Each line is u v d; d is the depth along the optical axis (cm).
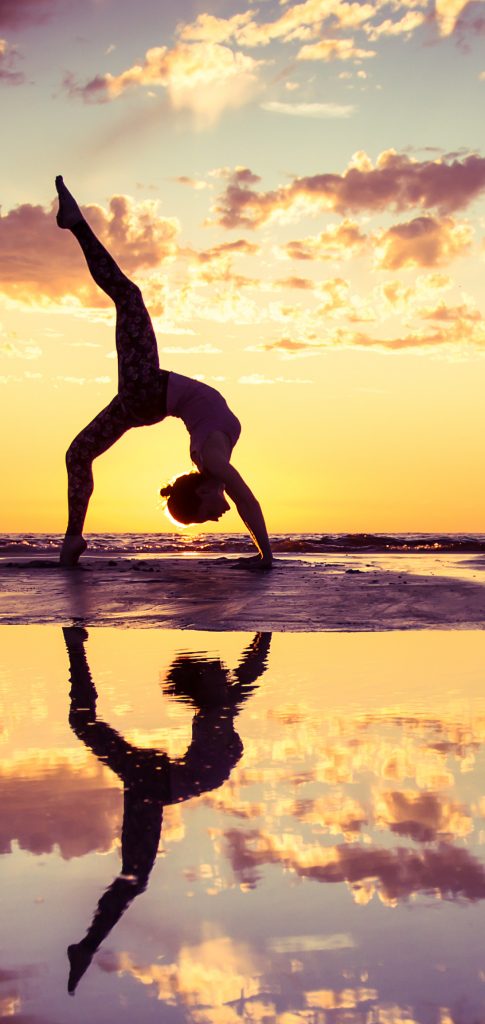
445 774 158
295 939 91
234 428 611
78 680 271
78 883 107
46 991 82
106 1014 78
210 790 148
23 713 219
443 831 125
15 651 338
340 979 83
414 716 212
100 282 621
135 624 421
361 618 426
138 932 93
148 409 618
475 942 91
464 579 570
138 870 110
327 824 129
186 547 1174
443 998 80
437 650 332
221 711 220
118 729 200
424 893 103
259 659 312
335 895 102
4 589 545
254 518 649
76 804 141
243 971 85
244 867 112
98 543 1695
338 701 233
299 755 174
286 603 471
